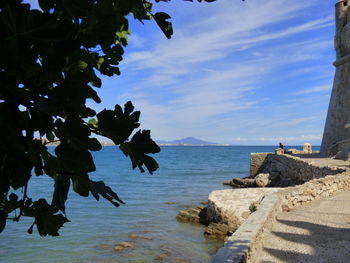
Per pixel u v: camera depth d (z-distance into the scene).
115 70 1.50
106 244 15.88
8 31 0.86
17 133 1.00
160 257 14.06
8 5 0.85
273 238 8.78
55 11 1.06
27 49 0.89
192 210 21.59
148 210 24.45
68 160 1.15
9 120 0.98
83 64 1.10
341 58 37.91
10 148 1.01
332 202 13.46
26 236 17.02
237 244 6.28
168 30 1.43
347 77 36.97
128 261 13.65
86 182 1.20
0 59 0.88
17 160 1.06
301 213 11.69
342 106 37.28
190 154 166.88
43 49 0.91
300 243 8.35
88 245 15.72
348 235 8.93
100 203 26.72
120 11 1.31
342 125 36.94
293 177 31.27
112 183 44.22
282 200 12.10
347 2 38.28
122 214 22.84
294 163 31.02
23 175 1.09
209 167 77.88
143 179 49.97
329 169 20.42
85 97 1.07
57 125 1.09
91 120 1.13
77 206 25.42
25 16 0.86
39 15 0.87
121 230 18.48
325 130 40.31
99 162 98.94
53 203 1.27
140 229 18.70
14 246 15.48
